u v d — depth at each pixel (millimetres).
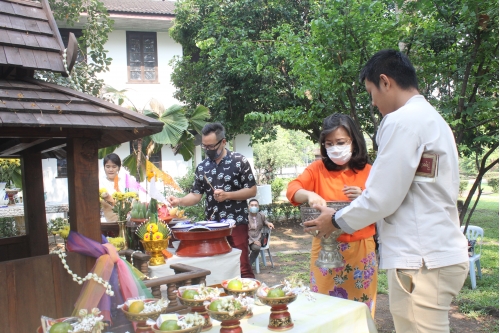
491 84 4004
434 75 3920
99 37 5559
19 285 1675
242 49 8312
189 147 8289
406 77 1723
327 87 4078
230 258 2822
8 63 1791
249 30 8680
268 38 8414
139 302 1572
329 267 2016
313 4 5812
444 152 1598
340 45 3805
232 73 8523
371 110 3938
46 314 1730
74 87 2512
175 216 3449
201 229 2730
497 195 16281
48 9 2139
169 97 10859
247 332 1672
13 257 2666
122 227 2898
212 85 9125
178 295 1805
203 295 1741
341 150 2234
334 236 2018
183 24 9617
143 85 10656
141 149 7465
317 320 1771
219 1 9391
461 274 1605
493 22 3320
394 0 3867
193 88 9781
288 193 2314
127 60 10547
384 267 1703
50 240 6156
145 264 2449
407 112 1621
